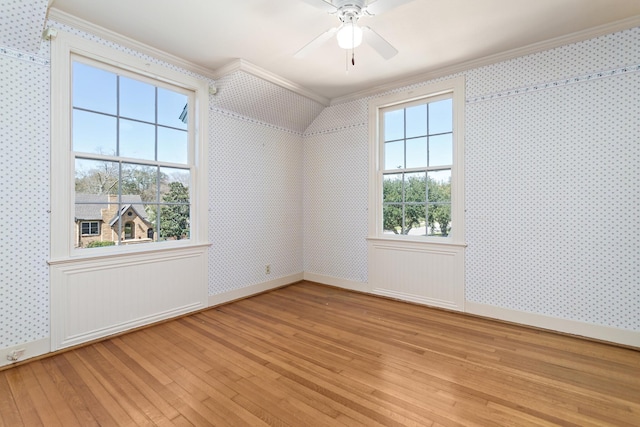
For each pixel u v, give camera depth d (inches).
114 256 106.3
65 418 66.1
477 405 70.2
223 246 142.1
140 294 114.0
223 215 141.7
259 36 106.4
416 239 144.6
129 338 105.0
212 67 130.1
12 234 86.8
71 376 81.6
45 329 92.7
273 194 166.2
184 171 130.7
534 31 102.5
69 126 97.2
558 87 108.9
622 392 74.9
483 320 121.7
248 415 67.2
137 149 115.6
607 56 100.3
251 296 153.6
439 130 139.2
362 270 160.9
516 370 84.9
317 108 170.6
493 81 121.9
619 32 98.3
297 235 181.3
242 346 99.3
